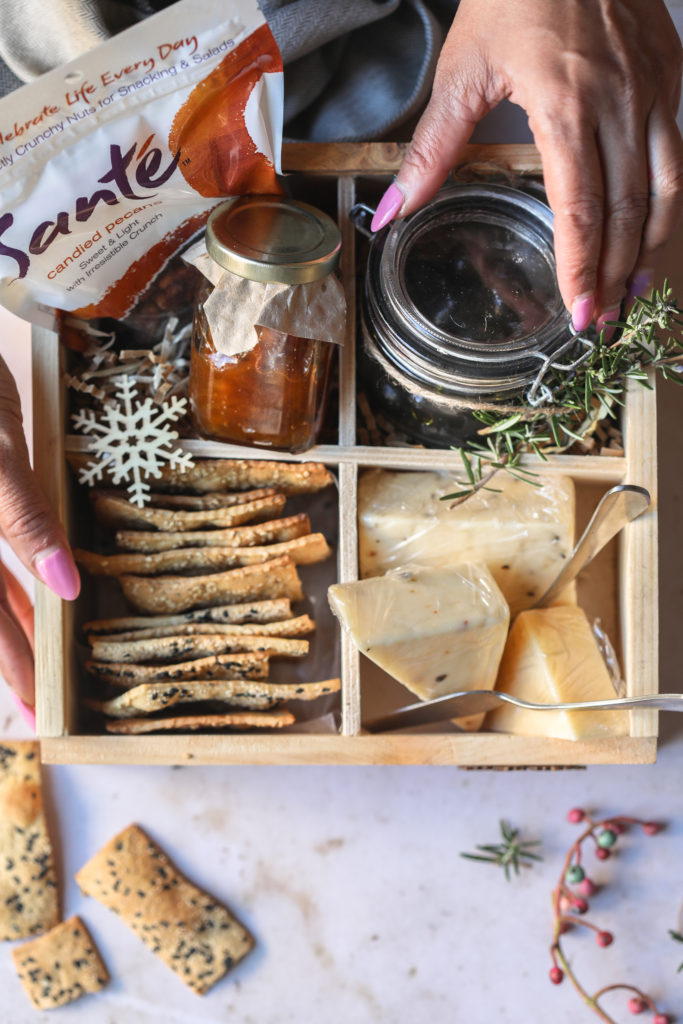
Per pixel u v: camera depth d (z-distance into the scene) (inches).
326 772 35.8
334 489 33.3
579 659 31.4
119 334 32.2
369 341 30.7
